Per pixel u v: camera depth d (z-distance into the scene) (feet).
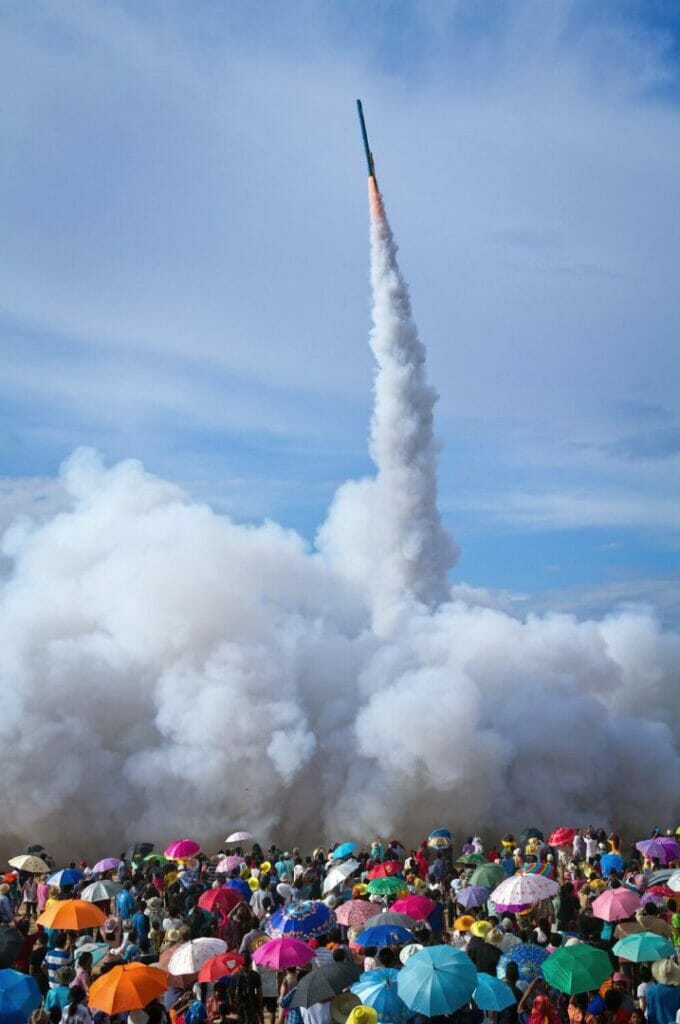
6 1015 60.75
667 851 107.34
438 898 95.25
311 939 78.79
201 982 72.74
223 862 115.55
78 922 82.58
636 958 67.87
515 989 65.92
